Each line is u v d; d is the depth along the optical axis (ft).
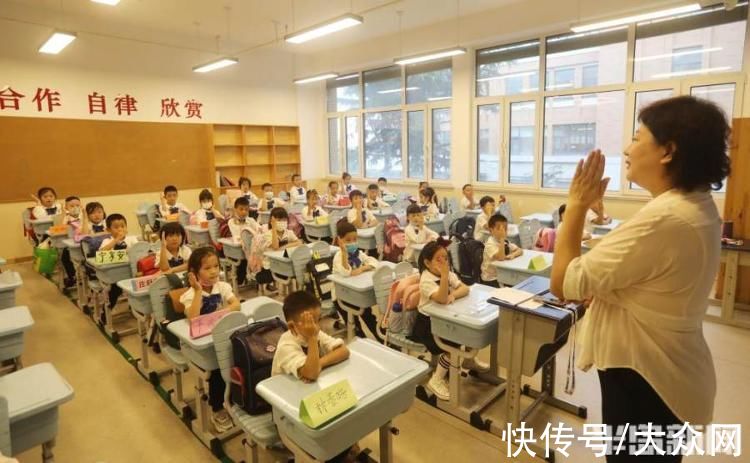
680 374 3.23
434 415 8.05
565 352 10.33
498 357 7.11
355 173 30.37
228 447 7.23
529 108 21.31
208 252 7.84
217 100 26.81
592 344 3.64
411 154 26.63
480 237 15.10
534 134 21.21
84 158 22.09
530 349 6.66
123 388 9.25
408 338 8.50
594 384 8.96
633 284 3.22
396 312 8.52
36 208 18.75
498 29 20.45
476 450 7.11
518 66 21.49
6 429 4.32
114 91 22.82
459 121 23.48
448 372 8.54
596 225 14.87
